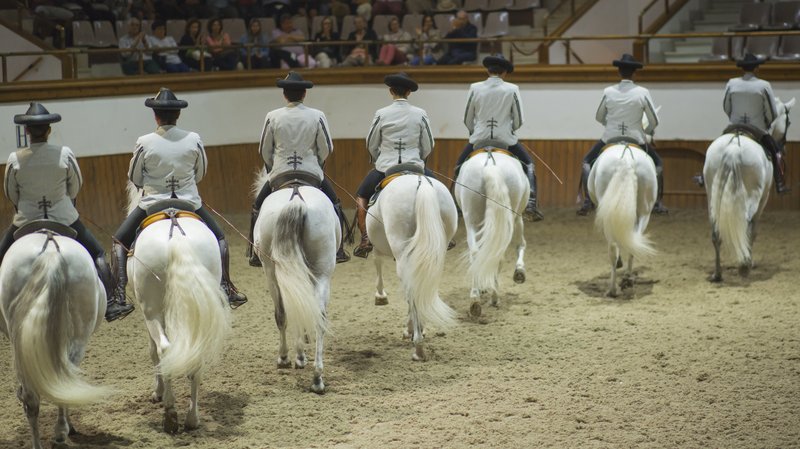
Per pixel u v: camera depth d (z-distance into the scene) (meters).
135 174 7.77
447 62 17.88
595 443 7.14
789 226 15.60
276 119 8.70
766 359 9.09
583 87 16.92
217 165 17.00
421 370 8.99
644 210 11.14
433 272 8.44
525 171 11.15
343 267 13.66
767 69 16.09
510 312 11.05
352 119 17.61
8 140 14.86
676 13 19.75
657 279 12.53
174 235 7.18
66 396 6.36
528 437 7.29
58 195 7.20
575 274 12.94
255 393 8.41
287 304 7.72
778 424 7.48
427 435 7.37
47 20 17.05
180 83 16.42
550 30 20.48
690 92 16.56
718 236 12.02
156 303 7.22
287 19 18.69
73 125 15.48
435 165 17.62
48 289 6.37
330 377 8.83
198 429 7.57
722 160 11.45
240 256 14.28
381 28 19.69
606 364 9.05
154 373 8.66
